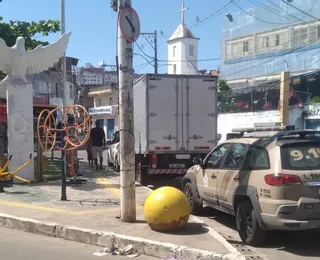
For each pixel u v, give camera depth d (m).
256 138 7.36
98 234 7.09
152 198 7.31
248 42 40.62
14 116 13.20
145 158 13.80
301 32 35.53
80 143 10.61
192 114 13.74
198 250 6.08
